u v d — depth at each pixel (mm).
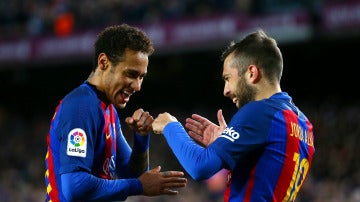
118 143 13688
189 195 39156
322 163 41281
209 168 11172
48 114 72750
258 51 11836
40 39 58781
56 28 57750
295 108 12188
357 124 43719
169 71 66125
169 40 51344
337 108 47594
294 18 44094
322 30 43031
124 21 54156
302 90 59062
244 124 11383
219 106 64688
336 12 42344
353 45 54031
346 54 55938
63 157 11594
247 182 11469
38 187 50938
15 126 67562
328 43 52688
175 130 12023
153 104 67875
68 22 57031
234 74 12000
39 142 61781
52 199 12000
